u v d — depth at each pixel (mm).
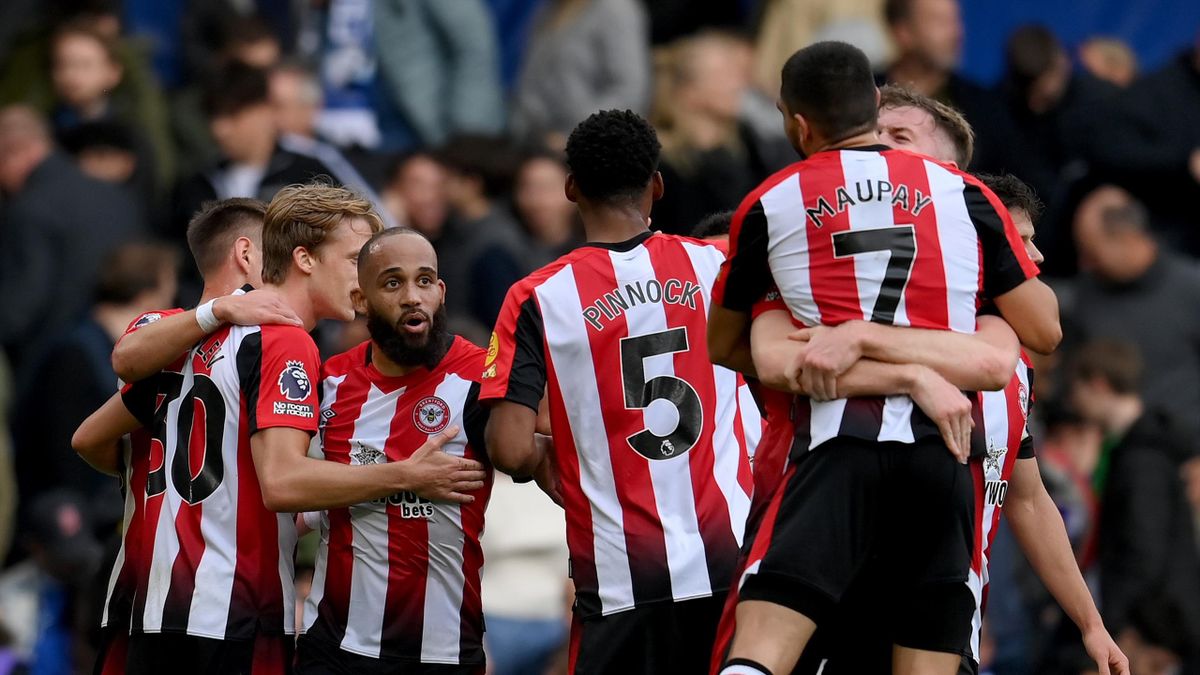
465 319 29500
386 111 40250
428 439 19844
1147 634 29344
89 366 30781
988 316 18234
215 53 38625
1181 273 35500
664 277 19578
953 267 17734
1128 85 39094
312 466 19078
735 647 17500
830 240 17703
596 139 19562
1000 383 17641
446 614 19938
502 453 19094
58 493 29812
